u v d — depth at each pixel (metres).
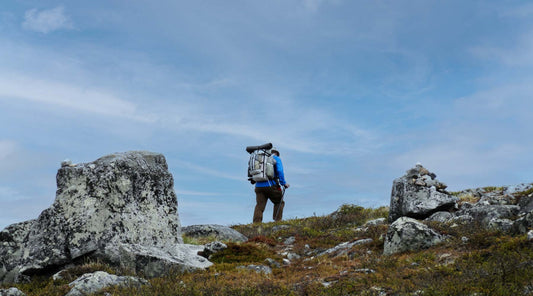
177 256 11.91
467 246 10.03
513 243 8.97
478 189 19.52
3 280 11.80
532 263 7.81
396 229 11.08
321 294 8.04
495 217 12.87
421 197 15.97
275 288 8.55
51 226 11.75
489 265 8.04
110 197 12.16
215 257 12.26
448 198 15.75
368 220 18.61
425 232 10.82
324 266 10.39
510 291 6.92
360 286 8.24
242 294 8.20
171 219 13.34
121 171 12.63
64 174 12.51
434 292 7.16
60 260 11.31
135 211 12.50
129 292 8.45
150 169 13.48
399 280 8.24
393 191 17.22
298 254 13.38
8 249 12.14
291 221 20.44
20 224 12.66
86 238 11.48
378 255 11.08
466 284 7.36
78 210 11.83
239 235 17.95
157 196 13.30
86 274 10.00
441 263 9.21
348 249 12.22
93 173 12.38
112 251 11.41
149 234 12.45
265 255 12.60
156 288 8.71
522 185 17.92
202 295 8.27
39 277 11.38
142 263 11.04
